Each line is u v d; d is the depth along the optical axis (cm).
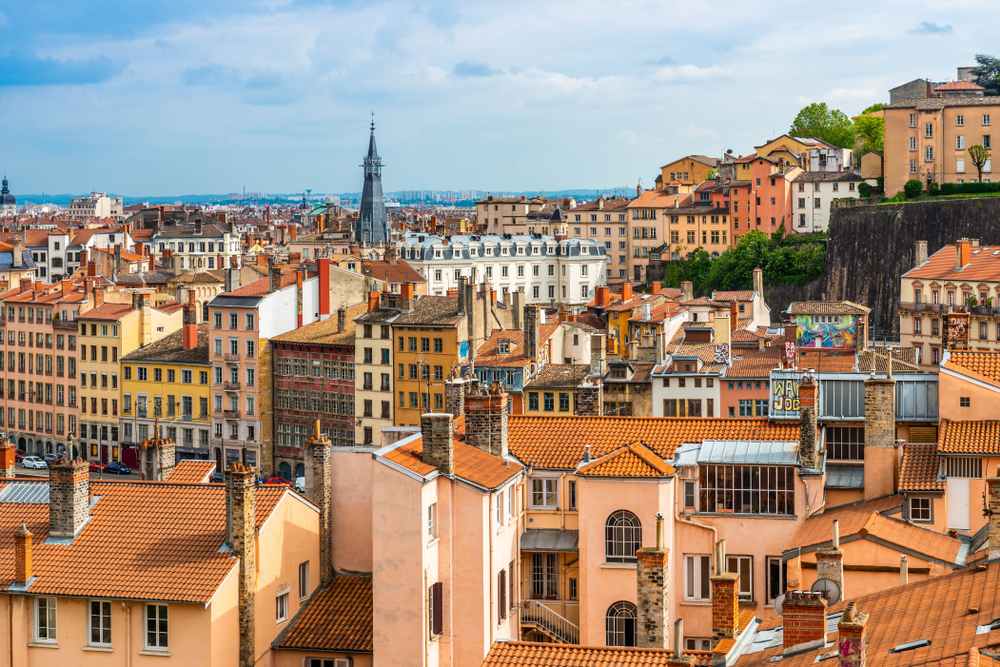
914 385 11475
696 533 10231
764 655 7388
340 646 9644
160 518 9862
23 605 9475
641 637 8856
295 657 9725
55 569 9544
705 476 10469
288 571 9938
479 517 9312
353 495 10406
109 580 9406
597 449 10725
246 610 9469
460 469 9494
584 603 9962
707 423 11050
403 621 9125
